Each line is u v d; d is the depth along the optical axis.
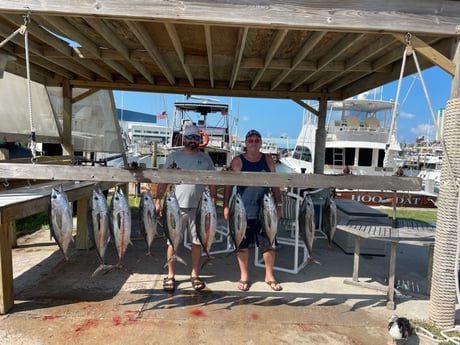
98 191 2.72
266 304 3.26
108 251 4.72
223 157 10.09
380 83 5.14
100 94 8.32
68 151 6.18
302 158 15.38
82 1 2.58
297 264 4.18
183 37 3.94
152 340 2.60
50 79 5.98
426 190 11.58
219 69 5.36
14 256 4.49
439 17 2.74
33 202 3.09
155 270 4.07
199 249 3.54
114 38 3.85
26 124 5.82
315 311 3.15
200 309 3.12
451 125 2.77
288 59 4.66
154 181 2.68
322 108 6.63
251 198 3.46
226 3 2.64
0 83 5.22
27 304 3.12
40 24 3.46
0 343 2.50
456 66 2.77
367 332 2.81
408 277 4.12
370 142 12.10
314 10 2.68
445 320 2.87
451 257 2.83
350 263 4.58
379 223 4.00
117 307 3.11
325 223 3.12
